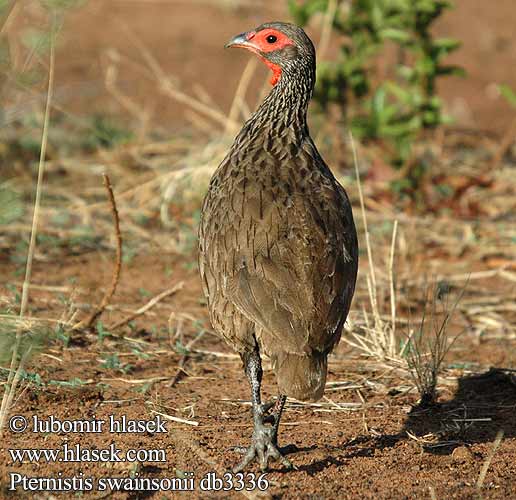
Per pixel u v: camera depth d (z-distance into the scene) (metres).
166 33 23.78
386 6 15.81
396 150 16.50
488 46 23.86
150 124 19.20
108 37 23.19
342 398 10.81
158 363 11.47
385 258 14.48
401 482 9.02
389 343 11.66
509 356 12.00
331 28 17.08
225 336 9.23
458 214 16.12
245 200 9.31
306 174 9.66
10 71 12.11
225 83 21.42
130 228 15.28
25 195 15.75
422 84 15.88
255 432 9.16
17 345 9.83
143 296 13.27
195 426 10.04
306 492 8.77
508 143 17.92
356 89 16.23
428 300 13.37
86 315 12.51
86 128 18.33
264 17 24.77
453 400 10.85
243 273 8.91
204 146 17.83
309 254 8.90
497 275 14.30
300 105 10.19
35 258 14.21
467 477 9.16
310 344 8.51
